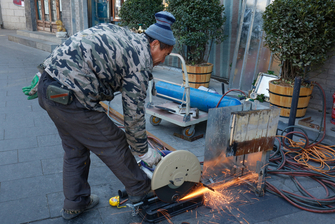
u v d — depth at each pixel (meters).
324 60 4.17
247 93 5.72
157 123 3.95
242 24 5.85
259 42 5.58
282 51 4.25
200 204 2.21
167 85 4.04
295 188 2.54
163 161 1.83
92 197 2.18
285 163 2.94
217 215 2.11
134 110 1.61
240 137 2.03
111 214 2.09
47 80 1.59
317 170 2.75
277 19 4.09
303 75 4.43
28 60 8.65
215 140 2.28
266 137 2.16
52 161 2.83
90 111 1.62
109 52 1.50
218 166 2.43
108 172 2.68
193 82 5.82
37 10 13.95
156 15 1.66
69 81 1.53
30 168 2.67
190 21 5.45
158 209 2.02
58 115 1.63
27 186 2.38
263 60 5.58
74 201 1.94
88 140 1.73
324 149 3.22
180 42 5.56
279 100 4.44
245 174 2.56
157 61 1.80
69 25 11.70
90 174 2.63
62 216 2.02
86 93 1.55
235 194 2.40
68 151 1.88
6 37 14.72
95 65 1.51
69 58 1.51
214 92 3.89
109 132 1.70
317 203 2.27
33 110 4.30
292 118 3.34
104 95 1.65
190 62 5.97
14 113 4.13
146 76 1.60
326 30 3.79
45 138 3.35
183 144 3.38
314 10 3.76
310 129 3.88
